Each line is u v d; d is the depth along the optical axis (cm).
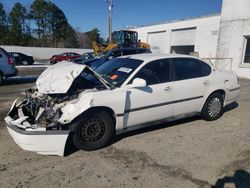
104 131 425
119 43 2192
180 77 509
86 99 394
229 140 474
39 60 3853
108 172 355
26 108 441
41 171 355
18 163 375
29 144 366
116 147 435
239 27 1591
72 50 4491
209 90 554
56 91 398
